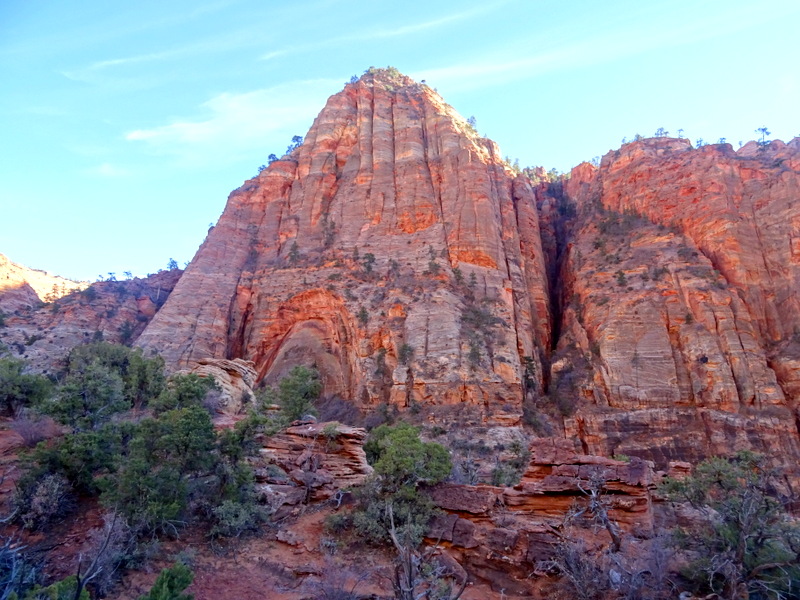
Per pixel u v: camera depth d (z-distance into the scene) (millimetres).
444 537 21469
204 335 75875
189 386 32938
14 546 16922
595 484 21562
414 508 22875
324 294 74438
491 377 59062
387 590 18266
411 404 57438
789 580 16609
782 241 70125
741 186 77938
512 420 54844
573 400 62281
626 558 18266
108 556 16891
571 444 24125
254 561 19875
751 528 18406
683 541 19812
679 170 84250
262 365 73625
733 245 70250
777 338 64062
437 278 71000
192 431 22875
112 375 34344
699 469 22797
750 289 67375
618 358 63969
